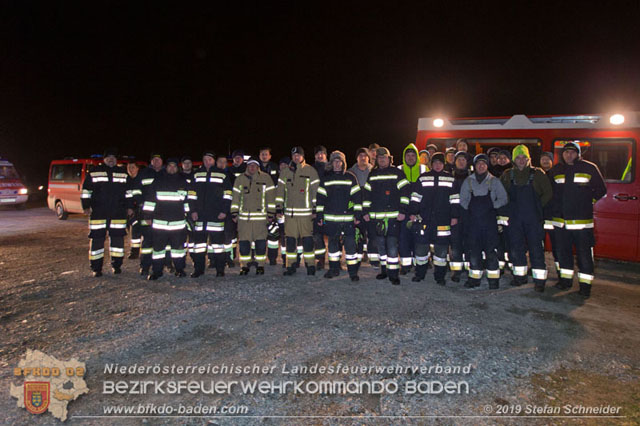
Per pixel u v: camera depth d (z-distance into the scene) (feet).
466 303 14.96
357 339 11.56
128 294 15.83
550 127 23.52
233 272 19.66
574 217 16.10
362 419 7.99
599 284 18.34
